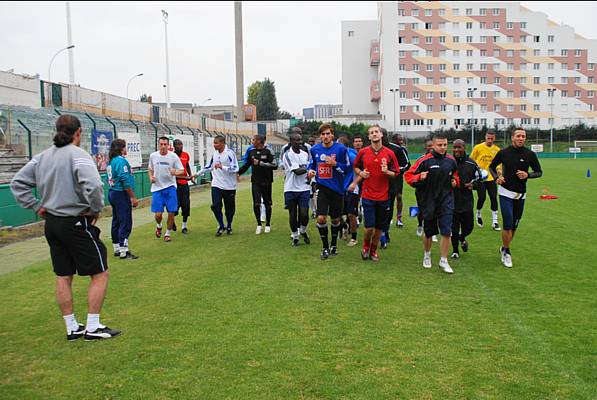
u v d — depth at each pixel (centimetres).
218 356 437
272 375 400
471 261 804
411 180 724
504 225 752
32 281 714
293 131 927
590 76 7294
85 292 652
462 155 816
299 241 982
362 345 458
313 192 1251
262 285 662
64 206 467
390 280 685
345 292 626
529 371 405
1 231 1109
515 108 7275
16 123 1667
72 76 3556
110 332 488
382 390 375
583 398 363
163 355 441
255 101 10319
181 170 1019
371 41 8262
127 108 2716
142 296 620
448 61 7169
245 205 1662
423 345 457
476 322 516
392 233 1077
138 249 931
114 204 847
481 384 383
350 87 8362
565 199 1691
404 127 7188
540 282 672
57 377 402
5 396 372
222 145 1047
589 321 518
